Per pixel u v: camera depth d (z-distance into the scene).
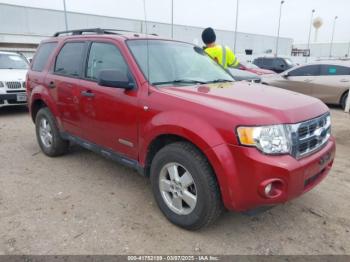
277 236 2.97
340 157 5.21
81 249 2.73
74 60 4.23
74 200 3.59
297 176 2.52
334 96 10.09
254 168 2.44
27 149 5.38
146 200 3.61
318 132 2.87
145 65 3.40
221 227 3.09
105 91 3.55
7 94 7.86
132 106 3.24
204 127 2.63
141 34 3.93
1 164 4.67
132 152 3.39
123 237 2.90
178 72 3.62
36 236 2.89
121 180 4.14
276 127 2.51
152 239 2.88
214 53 5.89
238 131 2.48
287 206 3.51
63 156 5.02
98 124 3.75
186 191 2.89
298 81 10.81
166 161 2.98
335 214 3.37
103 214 3.29
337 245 2.85
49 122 4.71
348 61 10.09
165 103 2.96
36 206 3.43
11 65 9.11
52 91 4.51
